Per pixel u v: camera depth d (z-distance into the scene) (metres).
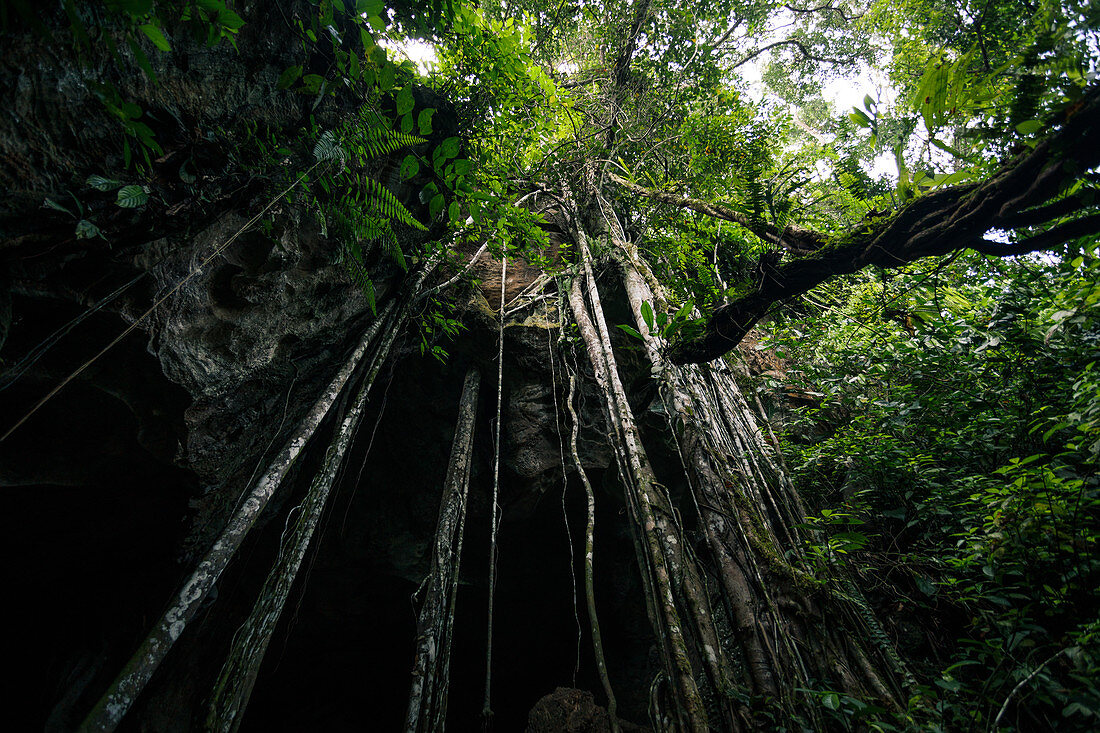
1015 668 2.01
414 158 2.20
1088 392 2.36
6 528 2.83
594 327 3.77
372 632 4.93
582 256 4.14
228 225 2.32
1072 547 2.12
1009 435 3.20
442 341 3.99
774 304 2.48
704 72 5.61
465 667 5.48
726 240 4.20
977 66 2.74
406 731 2.31
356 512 4.24
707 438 2.96
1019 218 1.42
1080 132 1.16
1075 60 1.10
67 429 2.45
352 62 2.04
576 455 3.27
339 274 2.92
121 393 2.36
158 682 3.62
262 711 4.97
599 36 5.79
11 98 1.48
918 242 1.70
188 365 2.40
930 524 3.40
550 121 4.38
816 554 2.54
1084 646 1.76
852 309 4.48
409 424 4.16
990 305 3.55
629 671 5.47
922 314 3.52
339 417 3.05
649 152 5.41
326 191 2.60
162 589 3.37
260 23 2.13
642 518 2.44
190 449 2.65
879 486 3.88
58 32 1.48
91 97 1.64
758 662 2.12
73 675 3.40
